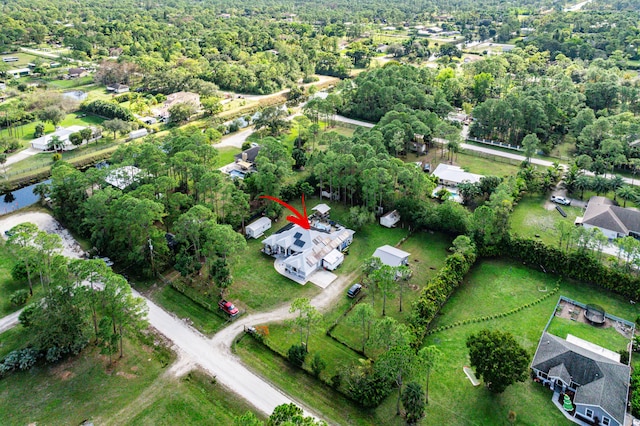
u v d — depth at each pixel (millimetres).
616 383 75125
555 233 122938
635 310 96500
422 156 172375
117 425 72062
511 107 181750
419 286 104312
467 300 100188
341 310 97438
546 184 143375
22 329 90938
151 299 99812
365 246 119562
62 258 88625
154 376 81125
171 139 152250
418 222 124062
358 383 76438
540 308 97688
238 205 118375
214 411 74750
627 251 100438
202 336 90188
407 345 75625
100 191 114000
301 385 79812
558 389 78562
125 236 106562
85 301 82312
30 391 77688
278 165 134000
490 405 76000
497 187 131875
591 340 88750
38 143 175500
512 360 74938
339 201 141375
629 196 132375
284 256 115000
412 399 71062
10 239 93500
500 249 113562
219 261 99125
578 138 168250
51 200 131375
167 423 72625
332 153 134125
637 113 197250
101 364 83312
